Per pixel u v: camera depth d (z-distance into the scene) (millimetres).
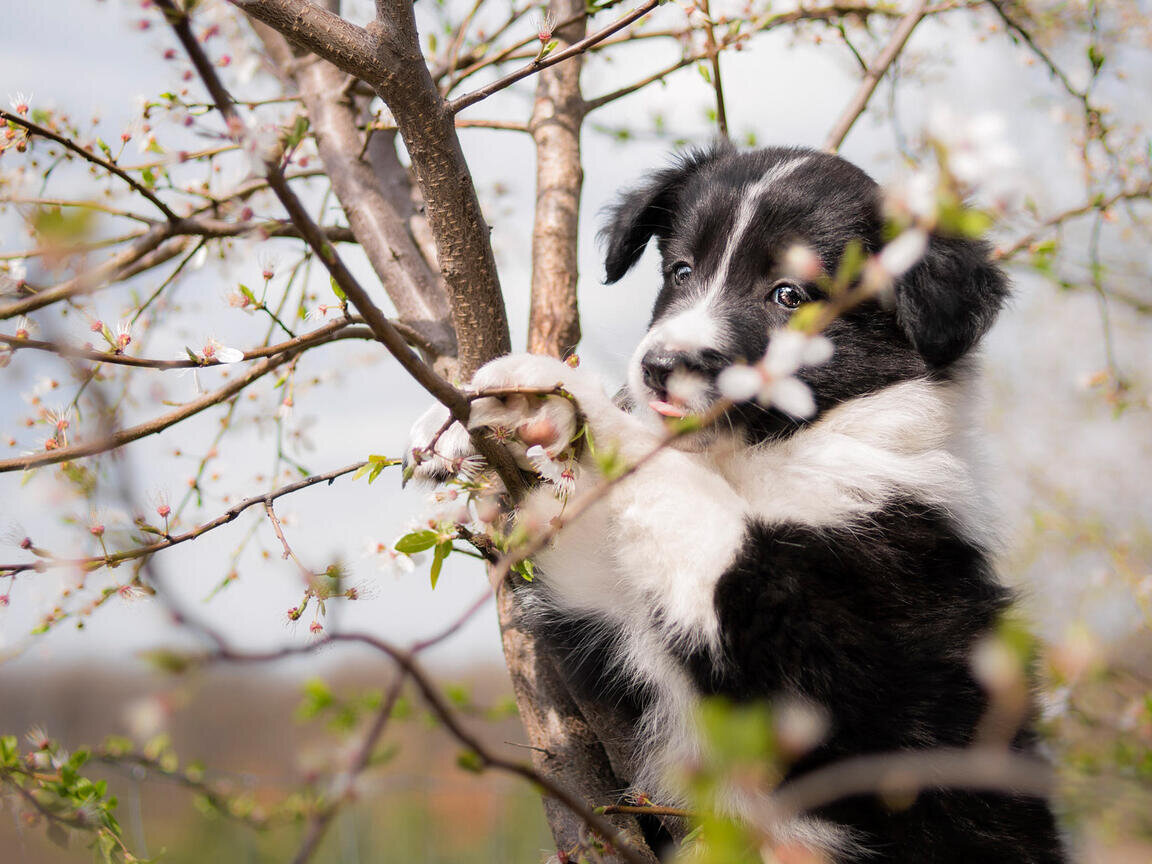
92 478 2225
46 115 2650
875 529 2572
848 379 2752
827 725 2303
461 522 2111
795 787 2279
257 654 1140
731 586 2309
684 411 2588
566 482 2100
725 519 2383
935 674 2391
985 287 2777
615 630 2508
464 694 3576
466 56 3682
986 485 2936
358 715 3146
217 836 4035
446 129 2285
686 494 2373
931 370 2812
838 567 2443
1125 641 4246
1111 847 3322
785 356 1566
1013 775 2299
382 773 3252
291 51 3484
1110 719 3635
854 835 2363
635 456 2311
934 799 2369
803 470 2654
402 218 3332
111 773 3545
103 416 2121
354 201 3209
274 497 2240
